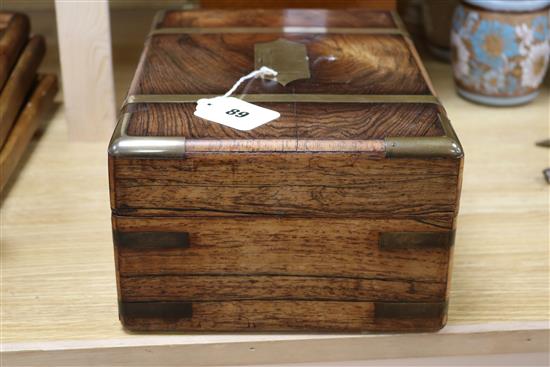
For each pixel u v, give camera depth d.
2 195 1.30
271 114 0.96
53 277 1.10
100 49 1.39
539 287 1.10
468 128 1.55
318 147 0.88
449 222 0.92
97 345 0.97
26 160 1.41
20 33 1.46
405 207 0.91
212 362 0.99
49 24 2.00
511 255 1.17
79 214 1.26
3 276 1.10
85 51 1.39
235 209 0.91
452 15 1.77
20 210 1.26
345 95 1.03
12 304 1.05
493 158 1.44
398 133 0.91
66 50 1.39
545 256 1.17
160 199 0.90
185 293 0.95
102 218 1.25
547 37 1.57
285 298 0.96
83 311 1.04
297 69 1.10
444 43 1.82
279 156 0.88
